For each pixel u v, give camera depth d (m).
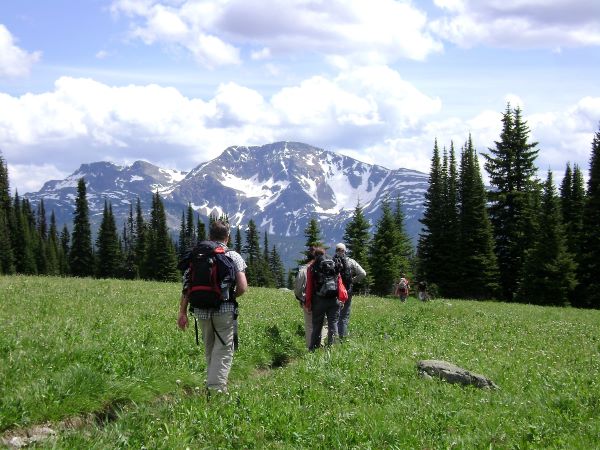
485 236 66.50
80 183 105.88
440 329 17.91
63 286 21.80
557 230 56.44
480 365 11.34
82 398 7.98
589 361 12.58
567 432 7.00
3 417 6.89
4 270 94.75
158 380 9.55
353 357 11.32
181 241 121.19
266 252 150.50
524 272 58.09
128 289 23.45
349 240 84.12
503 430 7.07
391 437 6.68
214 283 8.62
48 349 9.85
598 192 60.31
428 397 8.55
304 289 13.90
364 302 28.97
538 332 18.70
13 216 107.31
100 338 11.41
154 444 6.06
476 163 71.88
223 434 6.56
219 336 8.77
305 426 6.92
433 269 70.88
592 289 58.56
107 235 107.06
